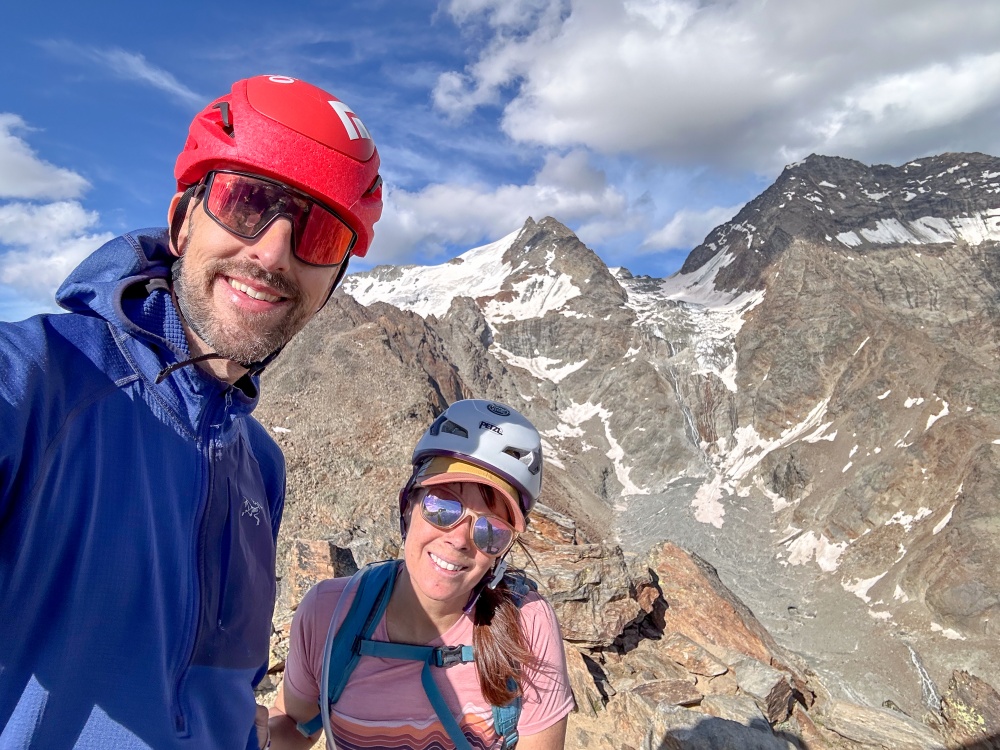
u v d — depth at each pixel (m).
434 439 1.03
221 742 0.78
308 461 32.69
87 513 0.65
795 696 4.71
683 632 5.49
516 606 1.06
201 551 0.74
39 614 0.63
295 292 0.79
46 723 0.63
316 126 0.77
